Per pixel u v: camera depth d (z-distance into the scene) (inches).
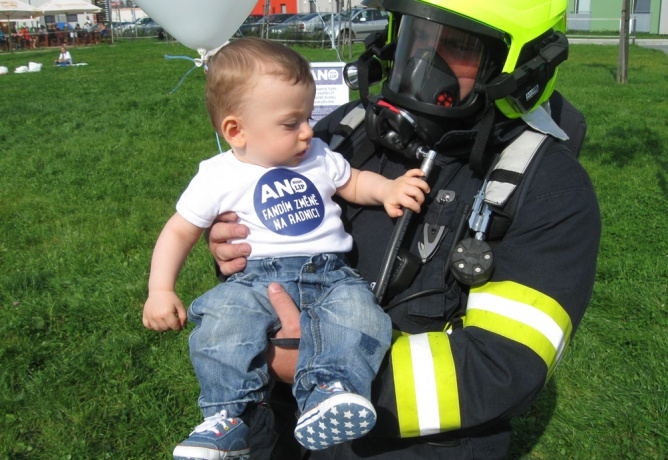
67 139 344.8
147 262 183.9
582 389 121.0
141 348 141.0
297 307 60.7
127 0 1923.0
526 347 51.8
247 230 63.7
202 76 610.2
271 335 59.6
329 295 59.4
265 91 60.0
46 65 837.2
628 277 159.9
